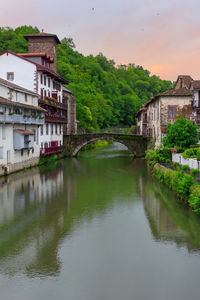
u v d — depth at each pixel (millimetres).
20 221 20859
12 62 47688
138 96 169875
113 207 24234
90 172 41656
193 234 18453
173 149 36469
